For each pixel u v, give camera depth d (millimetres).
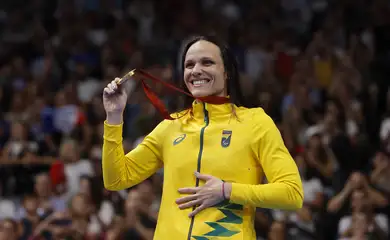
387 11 19484
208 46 6293
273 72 18719
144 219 12773
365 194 12516
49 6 22328
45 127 16781
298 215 12844
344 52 18812
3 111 17891
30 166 15164
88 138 15758
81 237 13000
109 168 6172
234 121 6168
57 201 13945
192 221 5965
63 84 19312
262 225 12586
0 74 19359
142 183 13062
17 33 21797
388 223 12727
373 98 16859
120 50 19656
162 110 6316
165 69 17062
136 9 22547
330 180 13727
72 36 20562
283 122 15133
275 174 5938
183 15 21578
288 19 21984
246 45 20031
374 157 14234
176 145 6211
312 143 13984
